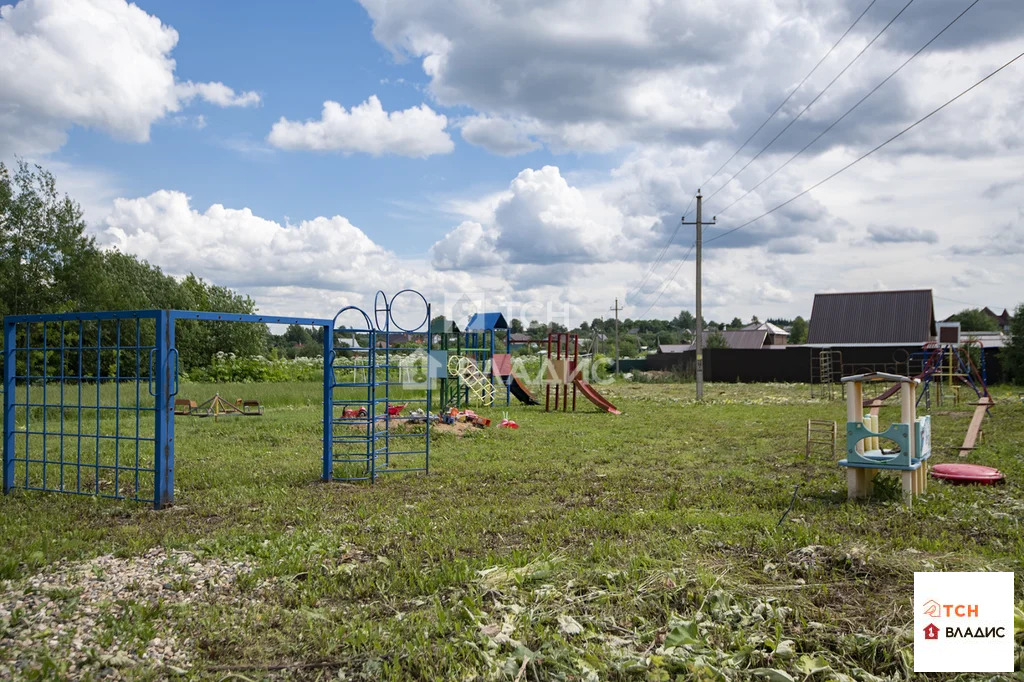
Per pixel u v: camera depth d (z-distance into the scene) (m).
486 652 3.86
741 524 6.58
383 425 14.40
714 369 39.25
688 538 5.98
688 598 4.43
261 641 4.21
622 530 6.45
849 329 41.28
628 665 3.63
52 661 3.77
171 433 7.92
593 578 4.91
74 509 7.72
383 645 4.07
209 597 4.88
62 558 5.78
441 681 3.63
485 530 6.61
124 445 12.63
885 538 6.06
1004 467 9.69
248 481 9.27
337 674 3.81
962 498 7.69
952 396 24.00
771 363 38.28
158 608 4.59
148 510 7.67
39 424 16.17
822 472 9.68
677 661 3.65
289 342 52.97
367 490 8.77
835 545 5.55
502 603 4.57
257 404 18.56
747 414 19.19
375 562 5.59
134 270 55.81
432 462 10.81
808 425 11.05
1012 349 29.78
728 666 3.65
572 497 8.19
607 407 19.88
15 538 6.44
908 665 3.55
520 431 14.76
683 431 14.95
